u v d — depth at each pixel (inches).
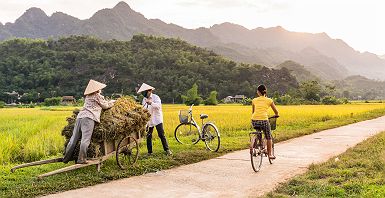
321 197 265.1
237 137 640.4
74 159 348.8
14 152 476.4
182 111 548.1
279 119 1010.7
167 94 4884.4
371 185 286.2
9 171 355.6
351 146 546.9
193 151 466.3
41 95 5123.0
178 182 320.5
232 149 499.8
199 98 3627.0
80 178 317.7
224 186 307.4
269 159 399.2
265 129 384.5
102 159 341.4
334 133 748.0
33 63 5959.6
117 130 345.7
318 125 903.1
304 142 598.5
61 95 5246.1
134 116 383.2
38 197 272.2
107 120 342.6
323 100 3708.2
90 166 366.6
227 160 426.3
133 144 385.4
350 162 382.0
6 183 305.4
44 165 387.5
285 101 3558.1
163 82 5300.2
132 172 349.4
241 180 328.5
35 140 526.9
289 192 285.6
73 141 334.6
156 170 364.8
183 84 5137.8
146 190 293.9
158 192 288.4
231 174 352.5
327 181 313.1
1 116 1365.7
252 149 357.4
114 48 6737.2
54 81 5531.5
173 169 374.6
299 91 4443.9
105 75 5570.9
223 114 1178.6
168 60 5969.5
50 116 1305.4
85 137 329.1
